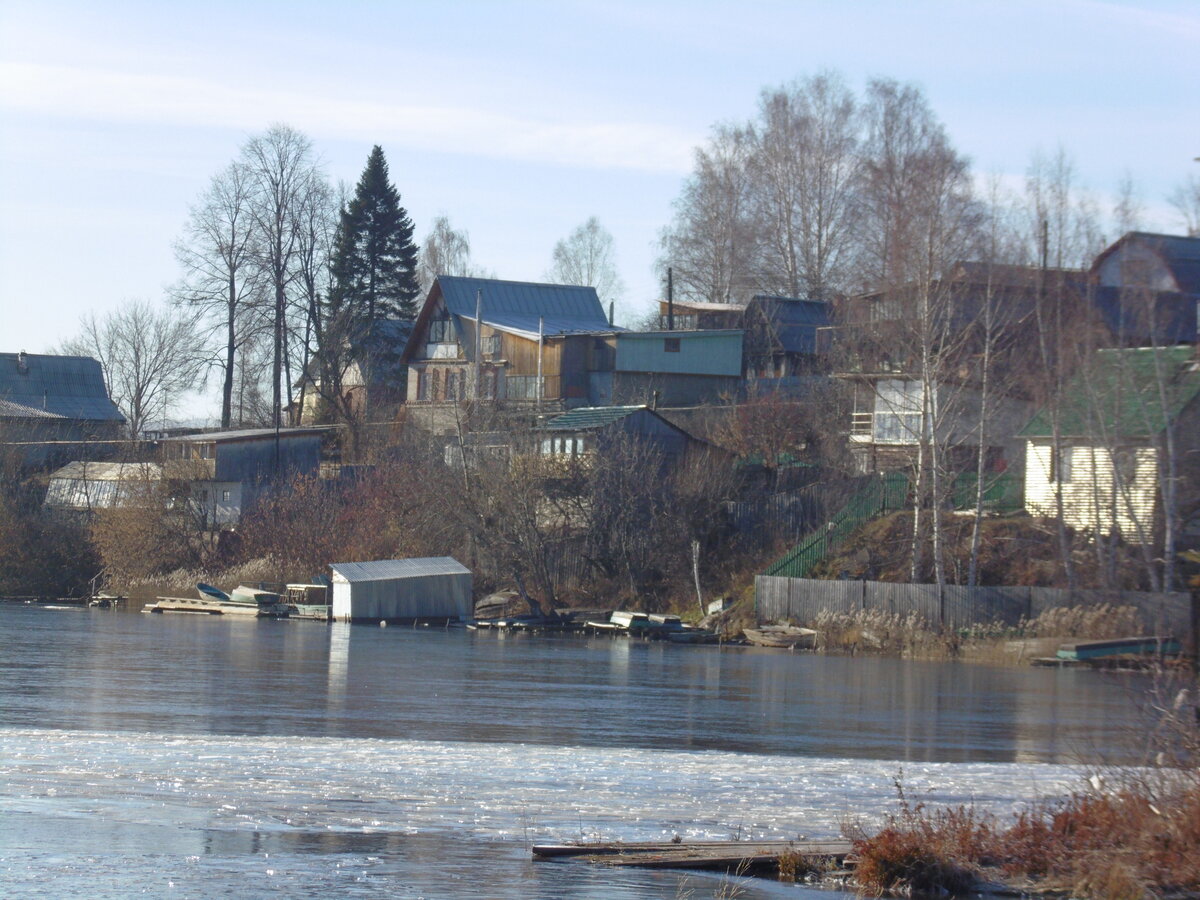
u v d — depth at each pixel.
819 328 96.00
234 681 44.94
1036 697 45.31
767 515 81.31
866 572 73.12
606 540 84.19
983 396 67.56
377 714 36.88
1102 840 19.81
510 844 20.98
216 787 24.66
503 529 84.38
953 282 69.25
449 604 83.81
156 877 18.23
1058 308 67.81
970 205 79.06
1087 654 57.34
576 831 22.06
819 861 19.77
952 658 62.50
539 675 50.44
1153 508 66.88
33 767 26.00
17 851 19.38
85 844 19.95
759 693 45.47
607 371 110.19
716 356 111.50
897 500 79.06
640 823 22.92
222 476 102.31
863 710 40.94
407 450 97.12
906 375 71.50
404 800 24.12
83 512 107.00
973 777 28.64
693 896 18.12
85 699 38.12
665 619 74.56
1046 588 63.22
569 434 88.25
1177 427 67.69
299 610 85.81
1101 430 65.44
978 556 70.62
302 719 35.28
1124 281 68.12
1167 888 18.61
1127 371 66.69
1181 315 76.88
